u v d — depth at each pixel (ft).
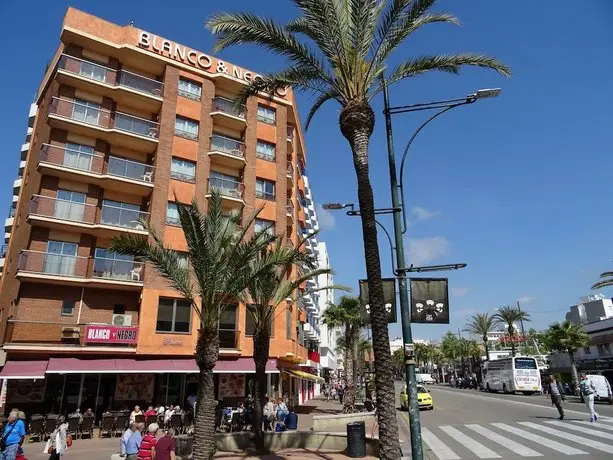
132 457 39.37
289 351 105.19
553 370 178.91
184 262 93.66
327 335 255.09
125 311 88.33
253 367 91.45
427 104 37.78
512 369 143.84
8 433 35.58
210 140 105.91
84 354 79.05
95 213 88.69
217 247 51.31
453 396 144.36
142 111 101.24
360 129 39.19
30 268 79.20
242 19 40.06
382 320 35.63
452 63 41.42
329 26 39.17
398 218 36.32
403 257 35.06
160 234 92.38
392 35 40.47
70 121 87.10
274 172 116.26
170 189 96.58
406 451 48.32
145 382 85.25
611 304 186.80
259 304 60.54
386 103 39.27
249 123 114.11
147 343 84.74
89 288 85.66
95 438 68.49
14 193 120.88
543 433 55.52
